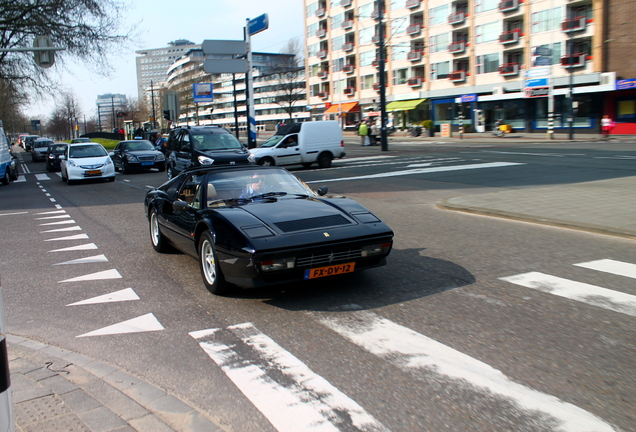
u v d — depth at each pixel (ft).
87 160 71.56
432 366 12.09
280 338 14.20
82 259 25.12
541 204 33.96
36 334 15.43
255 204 19.13
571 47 115.03
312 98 261.44
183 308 17.10
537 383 11.07
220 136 62.08
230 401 10.96
